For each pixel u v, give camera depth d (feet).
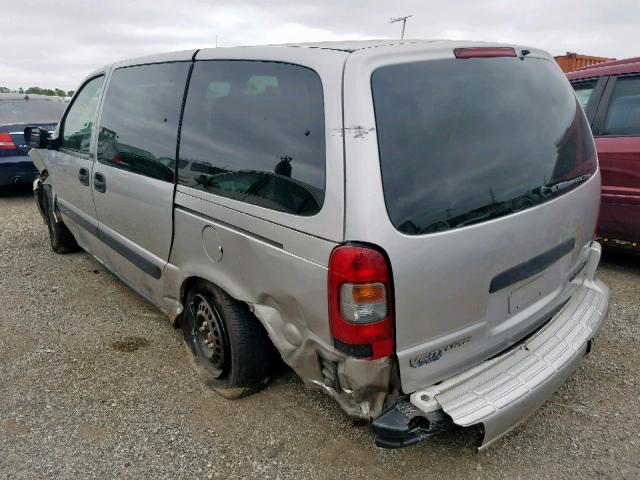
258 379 8.70
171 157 8.78
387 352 5.87
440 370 6.37
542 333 7.67
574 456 7.46
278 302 6.90
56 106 27.89
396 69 6.12
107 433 8.07
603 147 13.51
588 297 8.70
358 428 8.07
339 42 7.25
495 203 6.45
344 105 5.85
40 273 14.80
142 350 10.52
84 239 13.80
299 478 7.14
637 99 13.29
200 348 9.44
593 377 9.29
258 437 7.93
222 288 7.91
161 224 9.16
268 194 6.76
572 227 7.84
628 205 13.16
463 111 6.48
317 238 5.99
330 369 6.41
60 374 9.66
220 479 7.15
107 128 11.17
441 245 5.91
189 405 8.71
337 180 5.78
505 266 6.64
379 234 5.56
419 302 5.89
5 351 10.50
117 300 12.93
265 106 7.01
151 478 7.18
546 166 7.28
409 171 5.84
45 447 7.77
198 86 8.39
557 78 8.45
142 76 10.06
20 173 24.44
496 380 6.61
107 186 11.02
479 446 6.23
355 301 5.65
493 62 7.14
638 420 8.16
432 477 7.11
